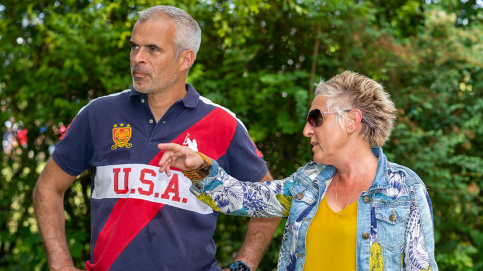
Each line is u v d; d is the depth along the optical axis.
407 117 4.80
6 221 4.91
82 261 4.80
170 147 1.76
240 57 4.41
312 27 4.63
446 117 4.99
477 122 4.94
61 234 2.27
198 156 1.81
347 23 4.57
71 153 2.29
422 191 1.74
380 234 1.73
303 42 4.71
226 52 4.57
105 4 4.18
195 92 2.32
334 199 1.85
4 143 4.84
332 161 1.83
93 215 2.24
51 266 2.19
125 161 2.18
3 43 4.53
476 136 5.20
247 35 4.28
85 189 4.79
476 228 5.37
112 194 2.18
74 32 4.11
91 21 4.26
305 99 4.31
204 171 1.84
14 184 4.84
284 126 4.33
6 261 5.06
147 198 2.14
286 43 4.73
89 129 2.28
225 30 4.18
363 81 1.81
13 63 4.52
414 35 5.37
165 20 2.20
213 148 2.28
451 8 5.29
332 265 1.78
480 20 5.49
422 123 5.04
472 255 5.21
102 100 2.32
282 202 1.95
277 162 4.80
